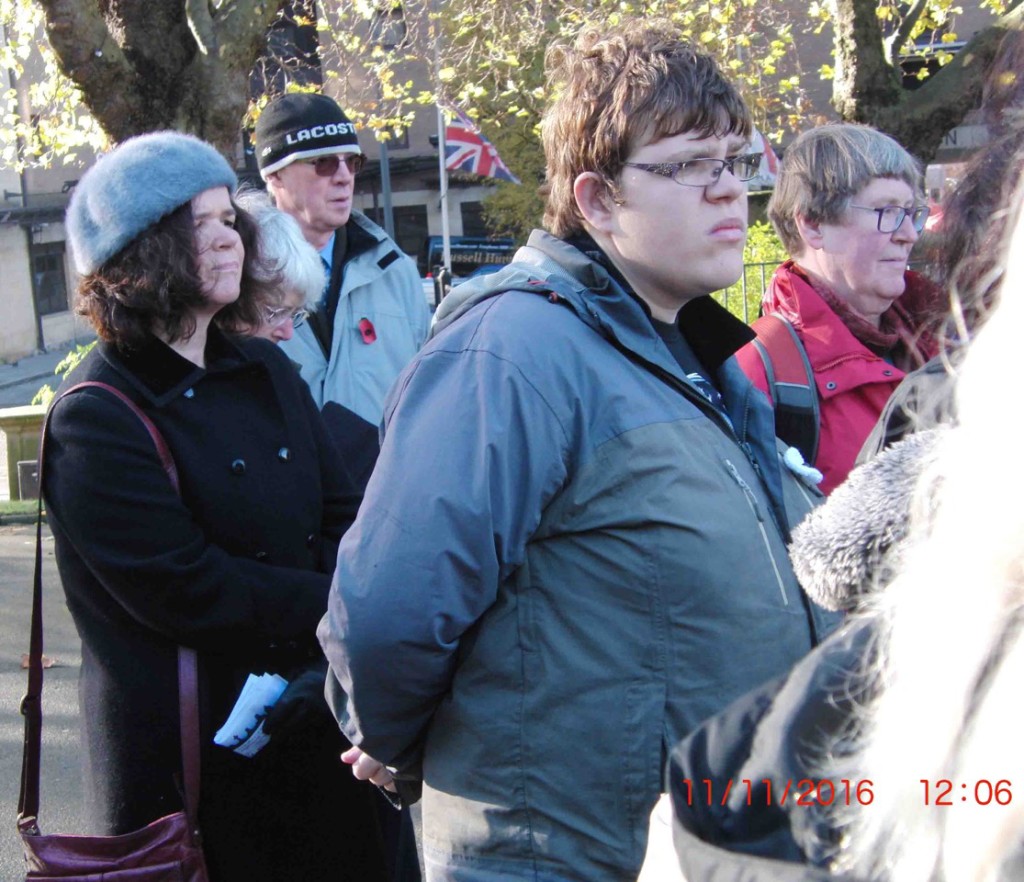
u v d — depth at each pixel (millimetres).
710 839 843
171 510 2014
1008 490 698
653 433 1582
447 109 9734
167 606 1990
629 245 1699
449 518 1522
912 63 10906
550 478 1560
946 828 691
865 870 741
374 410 3105
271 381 2240
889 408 1623
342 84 9930
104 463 1976
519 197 19359
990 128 1233
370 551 1557
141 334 2057
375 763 1873
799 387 2453
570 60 1770
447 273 15117
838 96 8109
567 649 1572
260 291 2299
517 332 1601
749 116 1717
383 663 1548
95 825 2072
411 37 9766
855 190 2477
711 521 1574
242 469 2125
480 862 1629
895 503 940
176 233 2027
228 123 6320
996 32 7703
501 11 9172
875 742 755
